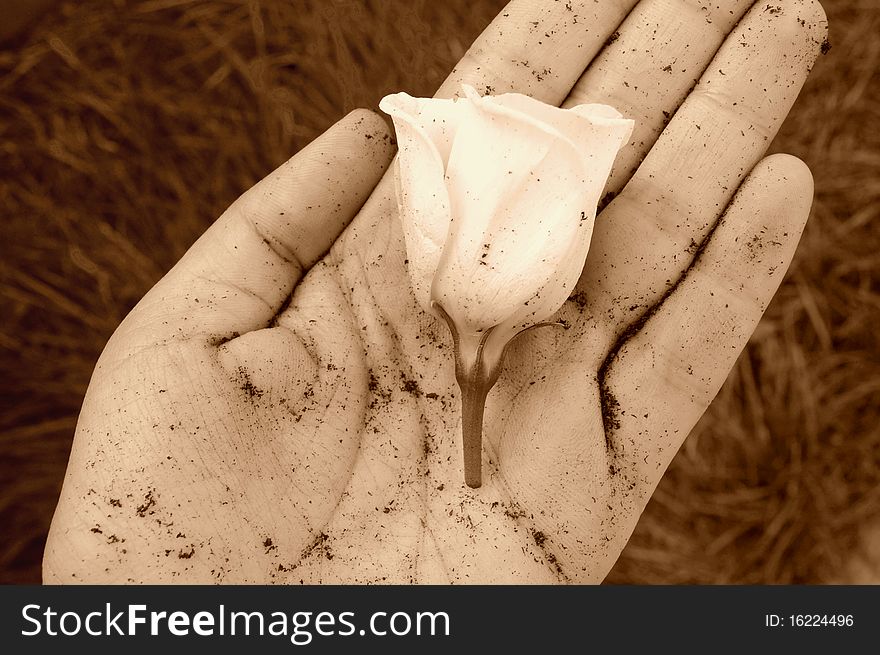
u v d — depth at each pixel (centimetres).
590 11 25
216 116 38
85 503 22
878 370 36
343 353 24
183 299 23
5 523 37
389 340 24
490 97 21
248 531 22
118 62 38
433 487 24
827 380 36
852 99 36
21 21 38
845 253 36
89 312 38
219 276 24
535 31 25
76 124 38
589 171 21
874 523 36
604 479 23
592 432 23
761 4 24
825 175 36
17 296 38
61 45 38
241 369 22
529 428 23
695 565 36
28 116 38
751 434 36
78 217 38
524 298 21
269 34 38
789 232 23
